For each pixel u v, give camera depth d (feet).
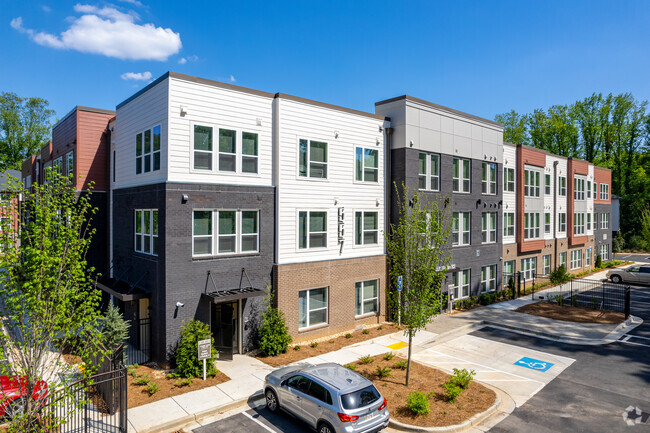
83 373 32.63
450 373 48.14
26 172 126.72
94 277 67.05
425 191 74.23
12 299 27.53
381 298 70.08
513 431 35.53
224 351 51.70
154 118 52.24
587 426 36.37
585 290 101.86
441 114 77.41
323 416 32.53
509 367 50.70
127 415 35.78
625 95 214.69
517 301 88.38
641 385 45.29
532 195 106.52
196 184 50.42
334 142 64.08
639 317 75.87
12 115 177.99
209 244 52.01
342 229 64.69
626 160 218.18
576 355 55.16
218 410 38.63
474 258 85.40
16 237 28.02
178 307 48.75
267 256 57.00
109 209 70.90
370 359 51.29
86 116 70.18
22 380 28.17
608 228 153.99
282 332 54.03
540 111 229.86
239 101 54.80
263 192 56.65
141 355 52.65
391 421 36.24
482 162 87.92
